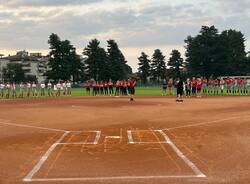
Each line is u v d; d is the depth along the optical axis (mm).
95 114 26859
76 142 16219
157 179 10156
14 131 19594
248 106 32469
